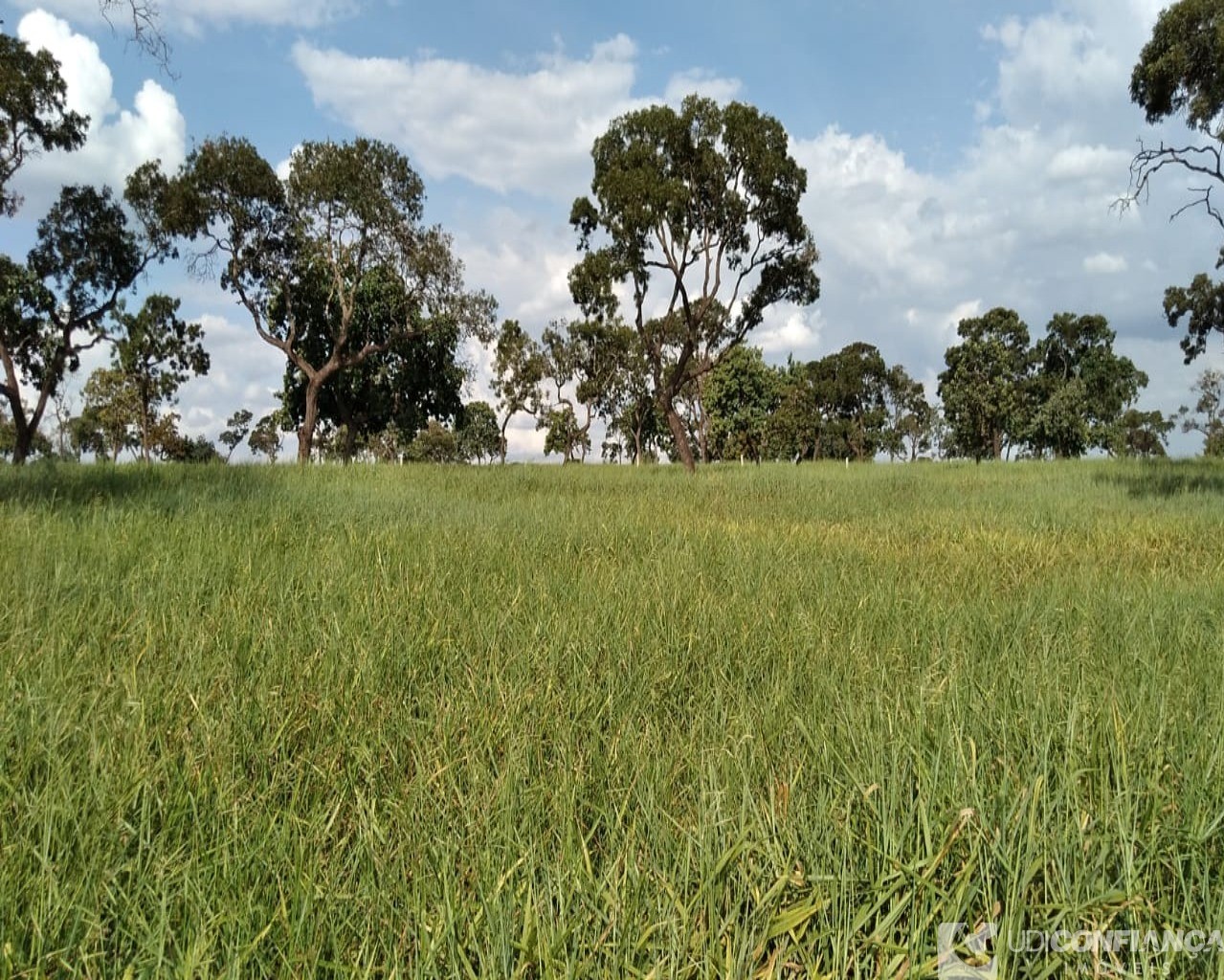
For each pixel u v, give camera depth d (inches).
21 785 98.0
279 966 74.3
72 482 417.1
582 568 261.1
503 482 678.5
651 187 1075.3
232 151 1254.3
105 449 2239.2
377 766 110.3
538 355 2487.7
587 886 82.8
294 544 281.6
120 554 232.2
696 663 166.6
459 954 71.2
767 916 77.6
